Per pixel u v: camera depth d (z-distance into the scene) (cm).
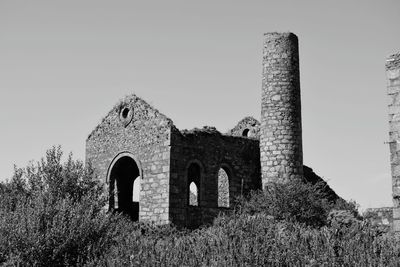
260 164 3120
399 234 1334
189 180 3272
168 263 1288
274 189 2447
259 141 3200
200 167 2911
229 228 1469
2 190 2184
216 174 2956
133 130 3059
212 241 1408
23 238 1408
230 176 3022
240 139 3119
